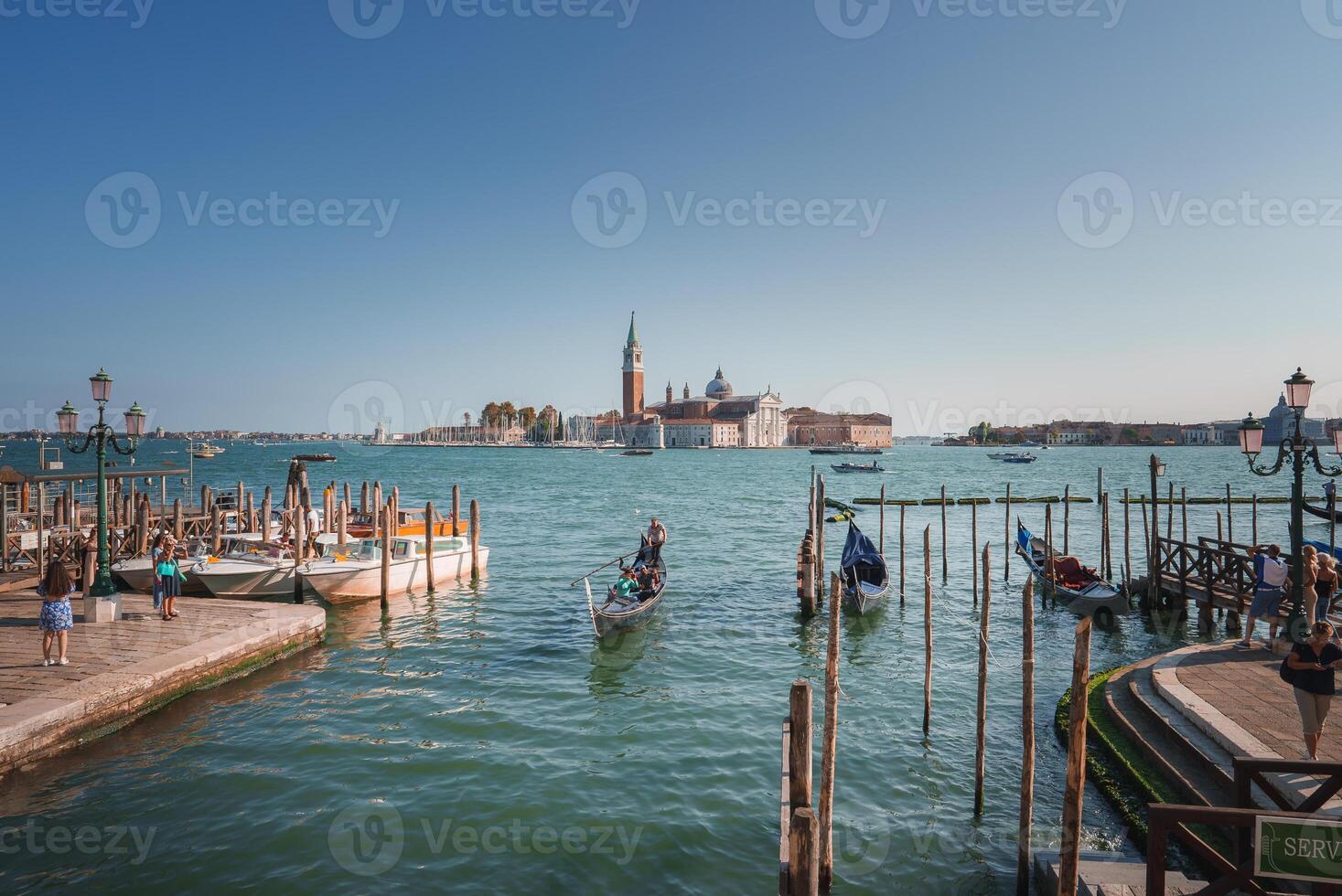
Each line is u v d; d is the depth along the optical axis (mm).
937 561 31219
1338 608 15250
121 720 12281
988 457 173625
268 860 8711
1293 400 12180
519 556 31594
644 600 19750
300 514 21812
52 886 8172
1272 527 42594
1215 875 7895
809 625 19922
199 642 14797
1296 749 8891
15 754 10703
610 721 13055
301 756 11500
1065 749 11641
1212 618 18859
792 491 74438
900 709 13625
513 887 8281
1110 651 17641
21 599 18234
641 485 83750
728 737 12406
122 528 25797
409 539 24469
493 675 15594
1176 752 9852
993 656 17125
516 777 10883
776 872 8617
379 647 17594
